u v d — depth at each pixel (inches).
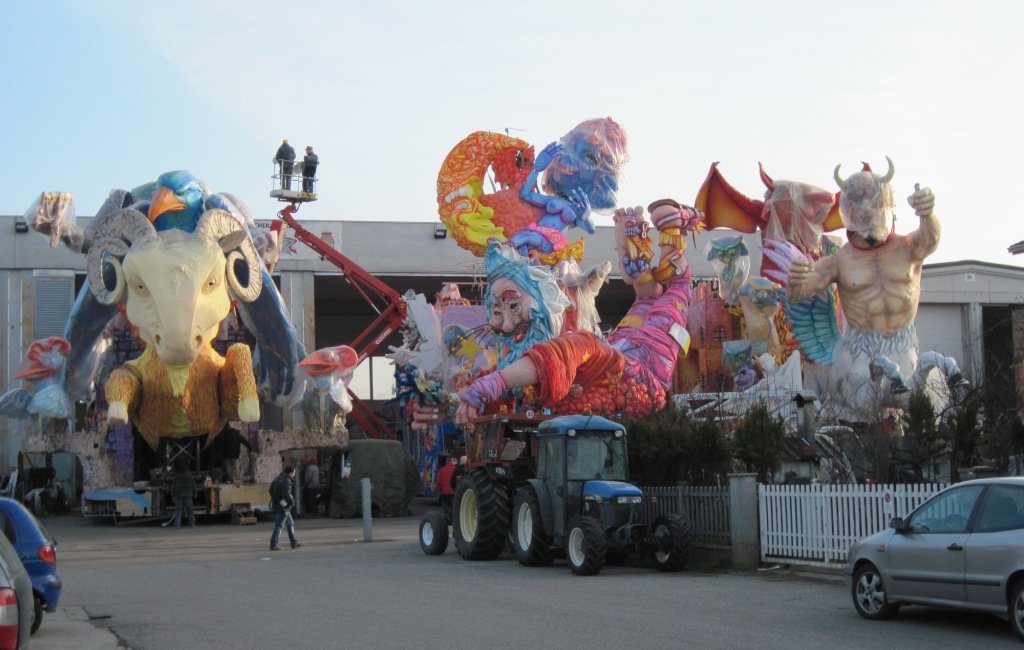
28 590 349.1
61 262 2057.1
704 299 1868.8
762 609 496.4
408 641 418.3
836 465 872.3
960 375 1128.2
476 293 2144.4
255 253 1251.8
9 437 1959.9
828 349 1385.3
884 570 456.4
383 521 1332.4
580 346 1040.8
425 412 1482.5
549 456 703.7
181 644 429.7
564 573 668.1
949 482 729.0
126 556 869.2
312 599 559.2
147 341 1200.2
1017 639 408.8
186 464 1284.4
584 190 1401.3
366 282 2012.8
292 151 1956.2
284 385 1353.3
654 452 776.3
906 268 1285.7
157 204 1195.3
